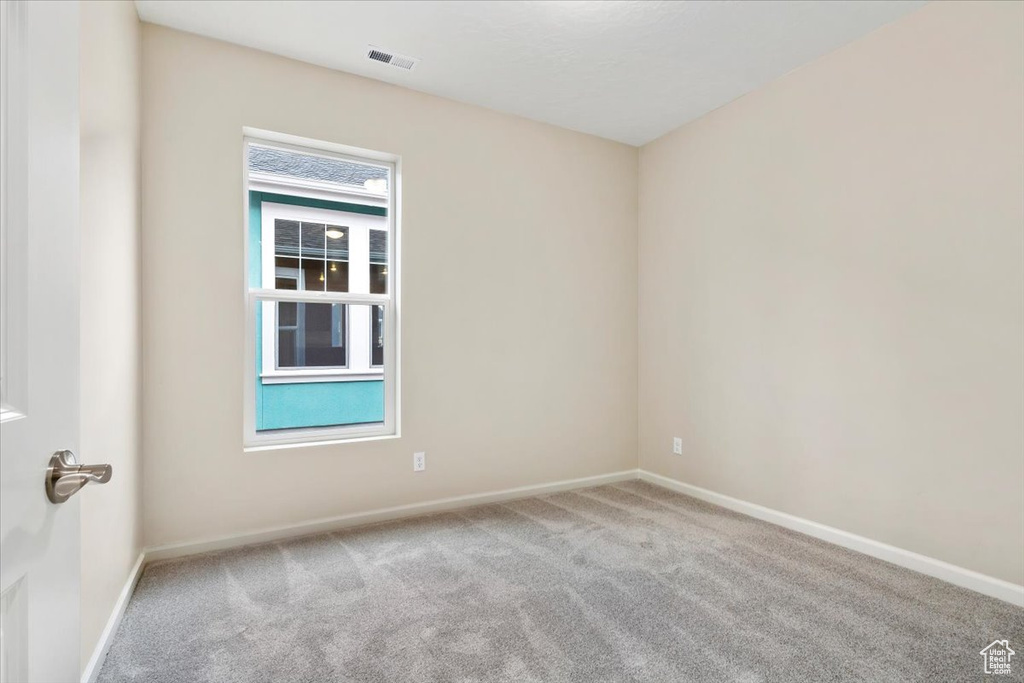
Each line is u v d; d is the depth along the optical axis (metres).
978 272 2.13
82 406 1.46
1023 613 1.95
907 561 2.35
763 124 3.03
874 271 2.49
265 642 1.76
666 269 3.72
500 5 2.29
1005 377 2.06
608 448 3.83
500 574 2.29
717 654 1.70
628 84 3.00
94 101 1.60
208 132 2.53
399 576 2.26
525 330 3.46
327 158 2.92
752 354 3.10
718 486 3.31
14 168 0.61
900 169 2.39
